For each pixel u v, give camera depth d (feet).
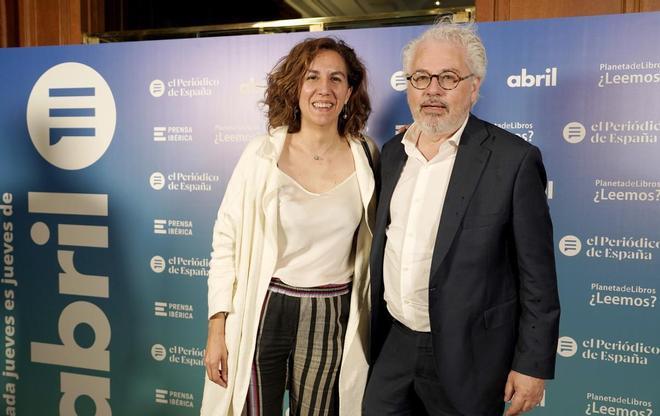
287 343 5.45
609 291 6.73
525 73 6.73
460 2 10.00
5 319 9.13
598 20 6.46
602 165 6.61
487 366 4.82
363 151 5.66
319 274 5.38
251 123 7.81
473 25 5.60
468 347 4.76
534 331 4.60
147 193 8.34
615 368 6.79
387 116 7.25
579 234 6.75
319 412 5.57
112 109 8.36
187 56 7.98
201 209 8.14
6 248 9.02
